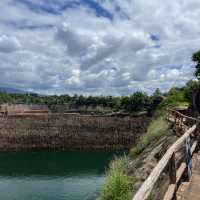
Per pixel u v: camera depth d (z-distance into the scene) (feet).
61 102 430.61
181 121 69.15
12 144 276.21
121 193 38.04
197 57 140.05
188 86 159.02
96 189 123.85
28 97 492.13
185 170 31.58
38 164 192.95
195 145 42.47
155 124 100.99
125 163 58.85
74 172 165.99
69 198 112.57
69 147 278.87
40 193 121.29
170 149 23.84
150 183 15.87
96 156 227.61
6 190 126.82
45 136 282.15
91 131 285.64
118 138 282.36
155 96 289.74
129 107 330.34
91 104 384.47
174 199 24.47
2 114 303.48
